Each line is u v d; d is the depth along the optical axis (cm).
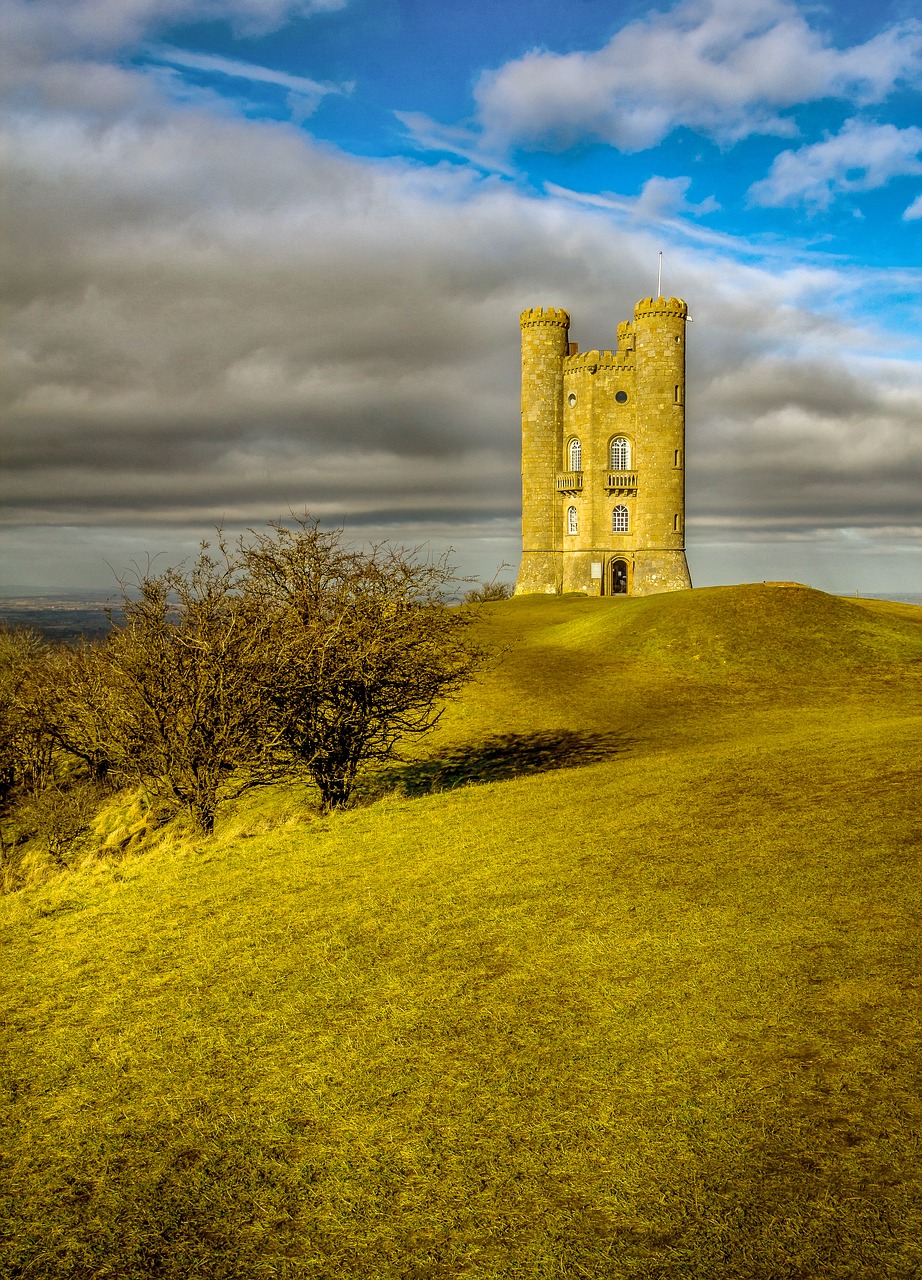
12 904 1500
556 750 2795
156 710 1867
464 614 2158
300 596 1922
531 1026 718
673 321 8100
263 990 891
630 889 999
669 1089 596
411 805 1762
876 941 753
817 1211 464
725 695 3681
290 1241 522
